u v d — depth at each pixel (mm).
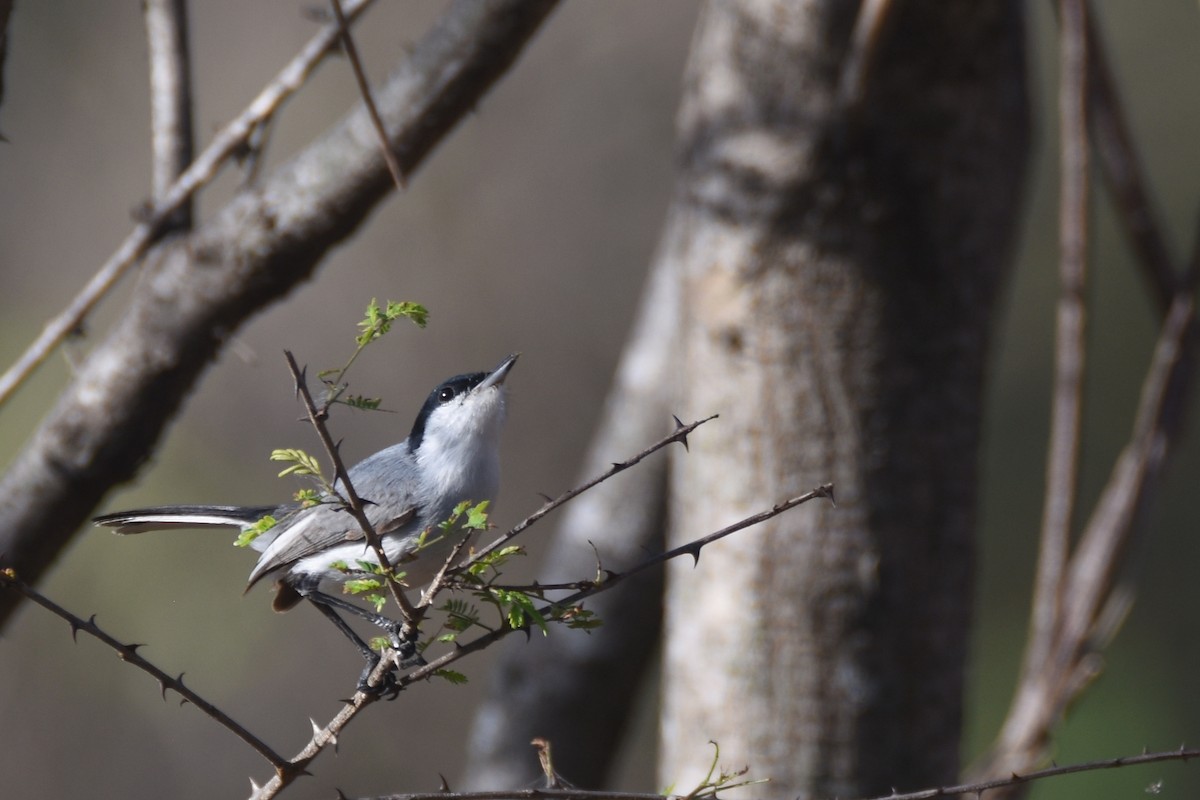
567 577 11156
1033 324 22969
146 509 8141
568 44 22203
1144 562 21797
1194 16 23422
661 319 11148
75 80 21375
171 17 7957
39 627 18312
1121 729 20188
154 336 7602
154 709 19375
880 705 7254
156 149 7898
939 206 7395
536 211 22156
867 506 7309
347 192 7266
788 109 7406
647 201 22266
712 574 7516
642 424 11094
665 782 7848
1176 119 23188
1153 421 7516
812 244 7375
